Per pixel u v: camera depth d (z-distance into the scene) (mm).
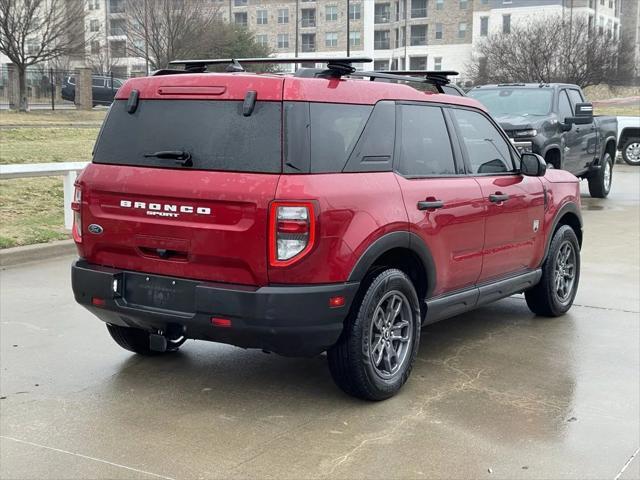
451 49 79438
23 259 9234
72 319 6809
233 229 4367
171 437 4391
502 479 3904
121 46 51031
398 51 84062
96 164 4957
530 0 71562
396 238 4785
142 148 4773
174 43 38156
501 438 4391
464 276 5605
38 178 13867
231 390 5137
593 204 14828
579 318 7008
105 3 57406
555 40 39250
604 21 75125
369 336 4711
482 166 5922
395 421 4625
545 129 12812
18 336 6297
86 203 4961
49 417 4676
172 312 4625
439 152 5449
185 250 4551
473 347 6113
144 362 5703
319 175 4410
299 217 4281
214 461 4086
